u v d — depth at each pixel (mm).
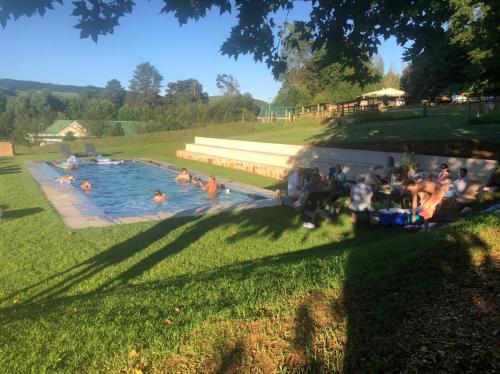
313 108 55594
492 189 12602
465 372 3588
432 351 3896
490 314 4438
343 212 12422
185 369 3756
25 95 115688
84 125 67125
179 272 7844
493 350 3824
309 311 4637
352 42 6535
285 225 11266
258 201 14703
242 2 6309
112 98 138000
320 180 11719
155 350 3920
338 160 20219
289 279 5535
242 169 25047
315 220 11258
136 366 3748
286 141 30922
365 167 18094
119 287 7023
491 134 18922
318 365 3844
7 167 29094
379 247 7090
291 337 4191
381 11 6262
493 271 5488
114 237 10211
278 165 23625
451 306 4672
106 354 3877
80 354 3893
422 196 10672
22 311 5867
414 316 4520
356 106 40844
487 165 13539
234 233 10578
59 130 82312
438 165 15156
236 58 6809
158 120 59719
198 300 5004
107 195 18266
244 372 3760
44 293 6938
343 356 3941
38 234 10508
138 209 14906
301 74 66375
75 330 4367
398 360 3822
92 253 8977
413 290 5098
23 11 4934
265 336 4199
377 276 5500
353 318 4520
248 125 47250
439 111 35312
